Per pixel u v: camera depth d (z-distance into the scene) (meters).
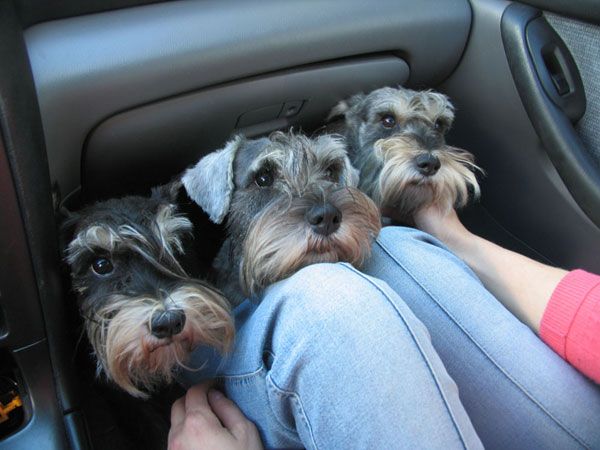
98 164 0.48
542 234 0.65
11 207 0.35
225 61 0.47
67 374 0.43
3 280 0.37
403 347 0.32
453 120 0.71
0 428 0.42
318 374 0.32
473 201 0.70
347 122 0.67
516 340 0.40
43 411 0.42
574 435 0.38
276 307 0.36
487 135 0.67
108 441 0.48
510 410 0.39
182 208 0.59
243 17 0.47
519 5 0.60
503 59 0.61
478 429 0.40
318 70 0.54
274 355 0.35
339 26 0.51
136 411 0.51
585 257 0.61
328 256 0.45
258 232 0.46
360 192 0.50
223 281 0.55
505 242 0.69
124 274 0.44
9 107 0.33
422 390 0.31
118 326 0.41
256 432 0.39
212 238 0.61
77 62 0.41
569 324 0.40
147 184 0.55
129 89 0.44
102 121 0.44
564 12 0.58
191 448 0.37
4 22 0.35
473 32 0.63
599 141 0.60
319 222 0.44
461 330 0.40
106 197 0.54
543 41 0.59
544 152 0.61
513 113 0.63
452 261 0.44
